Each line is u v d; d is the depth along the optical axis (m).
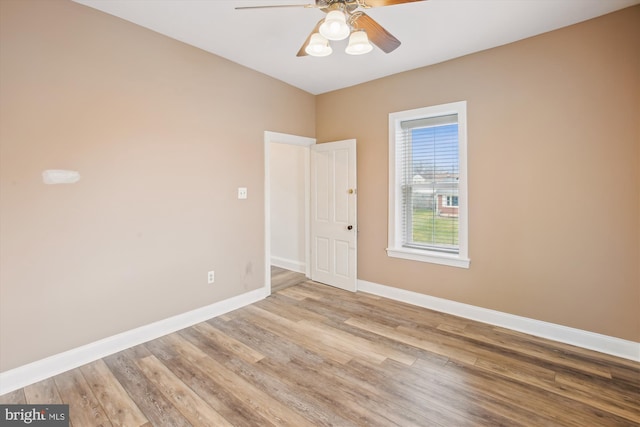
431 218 3.52
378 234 3.81
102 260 2.46
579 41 2.53
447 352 2.52
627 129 2.38
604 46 2.44
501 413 1.84
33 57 2.11
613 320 2.48
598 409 1.87
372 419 1.79
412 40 2.80
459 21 2.50
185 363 2.37
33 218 2.14
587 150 2.54
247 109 3.49
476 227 3.09
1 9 1.99
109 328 2.51
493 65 2.94
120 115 2.53
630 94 2.36
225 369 2.29
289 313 3.31
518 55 2.81
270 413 1.84
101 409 1.87
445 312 3.32
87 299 2.39
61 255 2.27
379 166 3.77
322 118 4.34
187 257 3.01
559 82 2.63
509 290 2.94
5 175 2.03
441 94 3.26
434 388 2.07
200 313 3.12
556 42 2.63
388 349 2.57
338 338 2.76
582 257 2.59
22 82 2.07
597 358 2.42
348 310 3.39
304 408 1.88
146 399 1.96
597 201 2.51
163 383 2.12
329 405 1.91
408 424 1.76
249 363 2.37
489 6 2.30
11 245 2.06
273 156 5.29
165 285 2.86
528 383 2.12
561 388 2.06
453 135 3.33
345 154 3.99
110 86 2.47
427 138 3.51
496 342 2.68
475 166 3.07
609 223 2.47
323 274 4.33
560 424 1.75
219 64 3.20
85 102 2.35
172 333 2.87
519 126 2.83
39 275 2.18
